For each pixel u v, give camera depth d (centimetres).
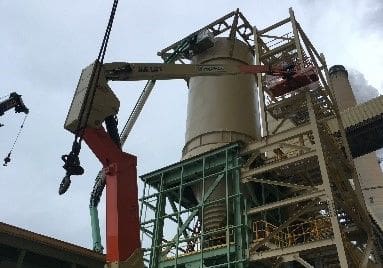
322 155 2480
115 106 1090
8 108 3112
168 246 2877
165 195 3197
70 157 990
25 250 2338
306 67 2819
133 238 945
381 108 3672
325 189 2359
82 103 1052
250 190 2855
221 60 3709
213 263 2691
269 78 2786
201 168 3088
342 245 2117
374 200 6259
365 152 4144
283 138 2780
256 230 2628
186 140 3419
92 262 2627
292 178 3088
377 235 3625
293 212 3020
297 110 3047
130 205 975
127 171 1011
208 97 3469
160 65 1641
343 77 7175
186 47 3888
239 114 3378
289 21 3350
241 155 2916
